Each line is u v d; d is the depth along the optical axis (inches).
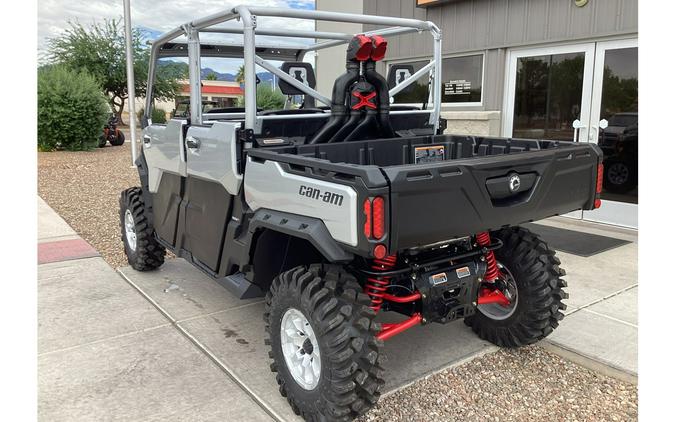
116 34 1278.3
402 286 121.0
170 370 136.5
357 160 146.6
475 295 128.0
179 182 165.5
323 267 114.3
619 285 190.7
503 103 319.0
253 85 129.8
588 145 130.6
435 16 344.8
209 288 194.4
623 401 122.6
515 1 299.0
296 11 133.6
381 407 120.0
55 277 205.6
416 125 168.4
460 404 121.6
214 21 139.9
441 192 100.4
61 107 650.2
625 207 271.3
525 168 114.7
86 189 403.9
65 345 149.7
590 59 276.4
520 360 142.0
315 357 111.3
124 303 181.0
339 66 444.8
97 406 120.2
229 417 116.7
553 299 137.9
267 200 119.6
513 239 140.6
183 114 189.6
